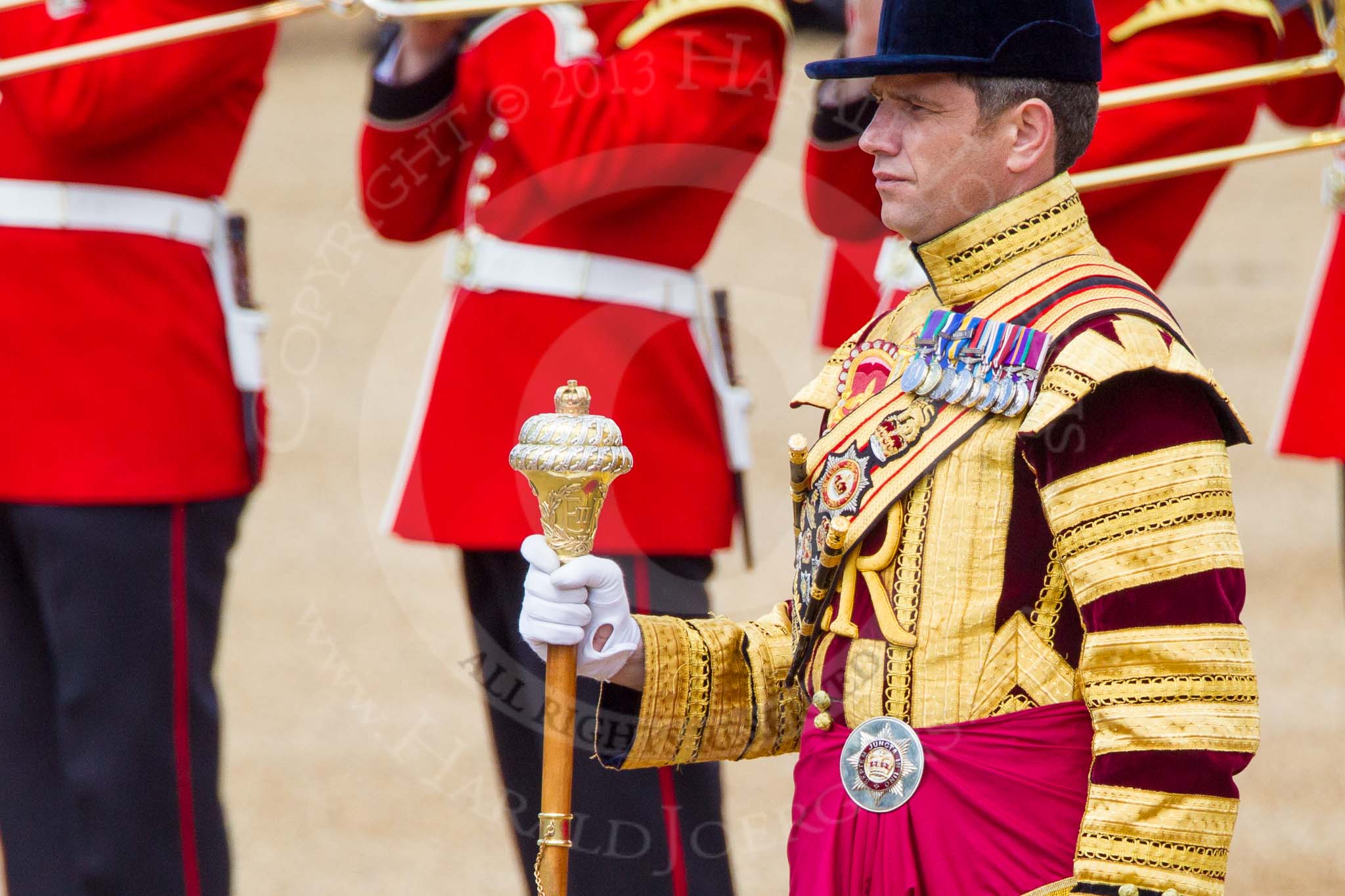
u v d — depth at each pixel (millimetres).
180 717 12148
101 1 11602
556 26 10266
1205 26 11367
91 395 12062
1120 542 6715
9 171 12188
